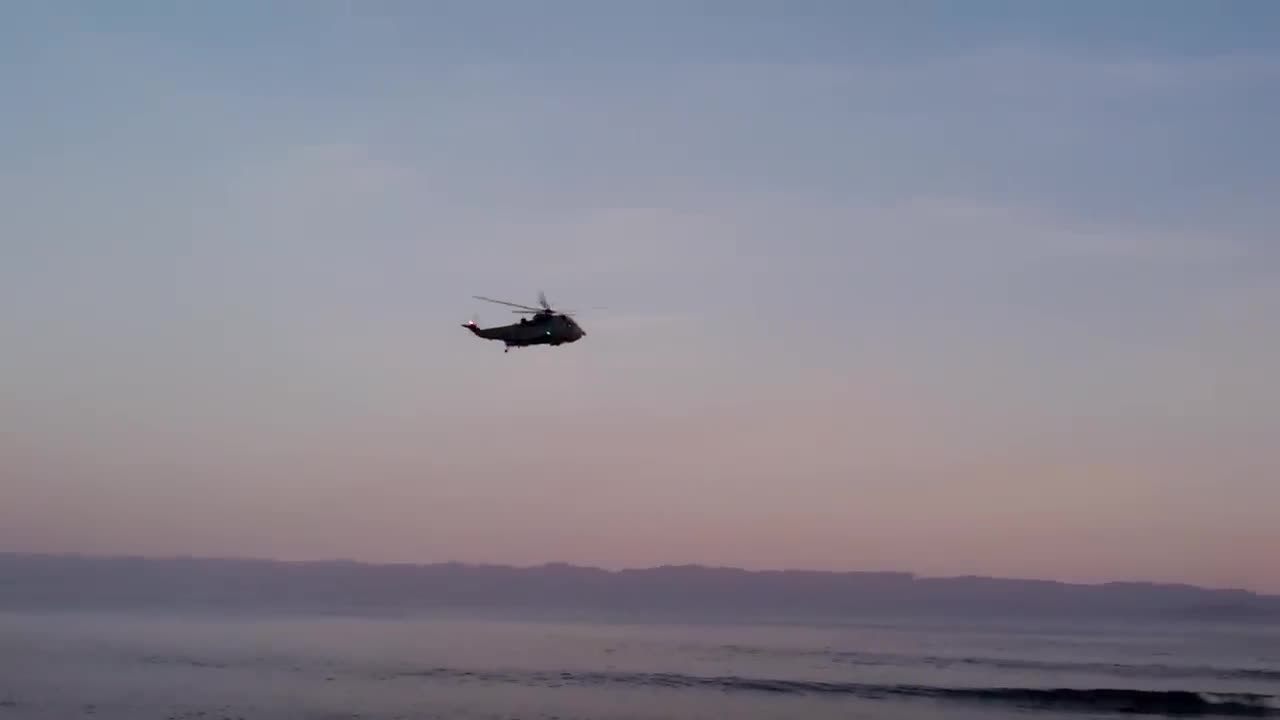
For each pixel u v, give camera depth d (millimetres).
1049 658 126625
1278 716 75750
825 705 77938
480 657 115750
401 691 81625
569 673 98188
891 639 168500
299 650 120500
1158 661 122500
